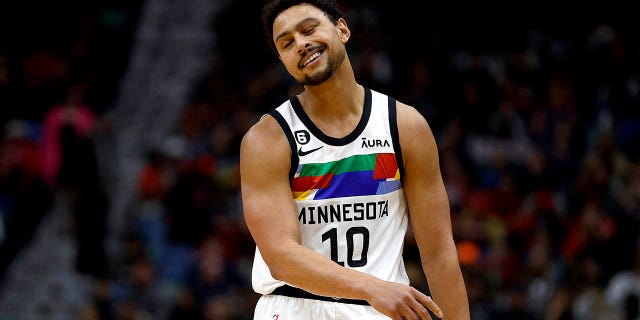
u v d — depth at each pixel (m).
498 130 26.55
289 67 7.89
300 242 7.80
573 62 29.50
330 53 7.82
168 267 22.44
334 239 7.96
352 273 7.23
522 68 29.28
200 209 23.08
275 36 7.91
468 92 27.16
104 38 30.42
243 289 21.06
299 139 7.95
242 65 29.27
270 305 8.17
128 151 27.59
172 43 31.72
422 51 28.80
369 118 8.08
